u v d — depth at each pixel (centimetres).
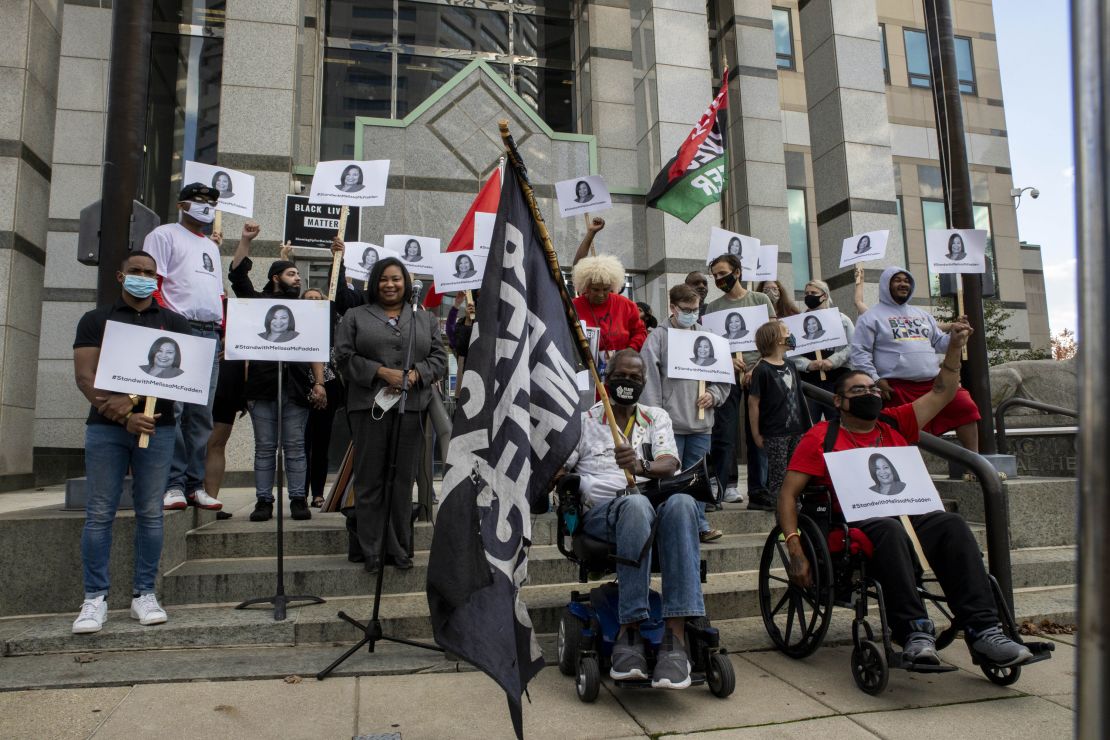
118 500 408
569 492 367
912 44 2178
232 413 566
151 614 404
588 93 1369
